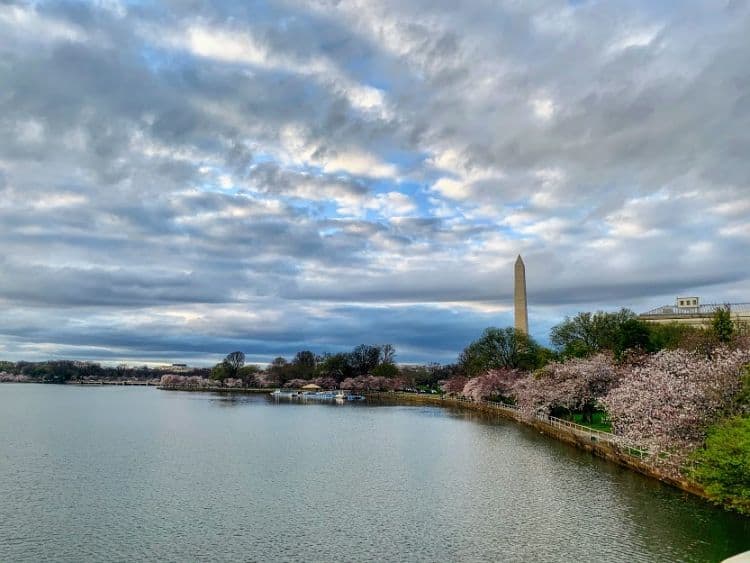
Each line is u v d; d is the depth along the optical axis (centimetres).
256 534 4916
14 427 13488
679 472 5878
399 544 4622
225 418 16338
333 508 5719
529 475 7150
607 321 14350
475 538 4722
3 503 5956
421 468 7825
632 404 6706
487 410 17725
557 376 11769
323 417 16675
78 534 4941
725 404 5588
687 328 11819
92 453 9338
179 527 5125
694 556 4112
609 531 4741
